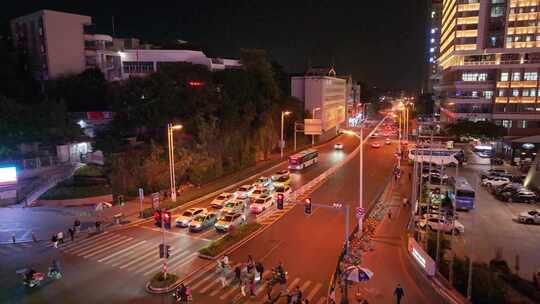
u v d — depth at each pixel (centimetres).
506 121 9750
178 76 6438
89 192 5062
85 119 6838
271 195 5016
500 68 9694
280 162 7912
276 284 2947
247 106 7662
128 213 4678
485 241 3875
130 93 6059
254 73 8631
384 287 2905
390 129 13475
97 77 8188
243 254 3494
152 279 2986
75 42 8525
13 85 7056
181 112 6209
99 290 2884
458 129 8869
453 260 3097
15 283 2997
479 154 8425
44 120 5509
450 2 11588
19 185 5072
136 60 9238
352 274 2672
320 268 3216
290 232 4041
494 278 2881
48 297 2791
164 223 3089
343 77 16612
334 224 4266
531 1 9538
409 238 3538
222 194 5131
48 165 5600
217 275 3114
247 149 7550
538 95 9469
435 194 5184
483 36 9925
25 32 8488
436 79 15575
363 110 19788
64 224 4306
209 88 6700
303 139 10219
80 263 3353
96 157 5706
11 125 5231
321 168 7325
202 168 6072
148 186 5500
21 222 4347
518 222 4441
